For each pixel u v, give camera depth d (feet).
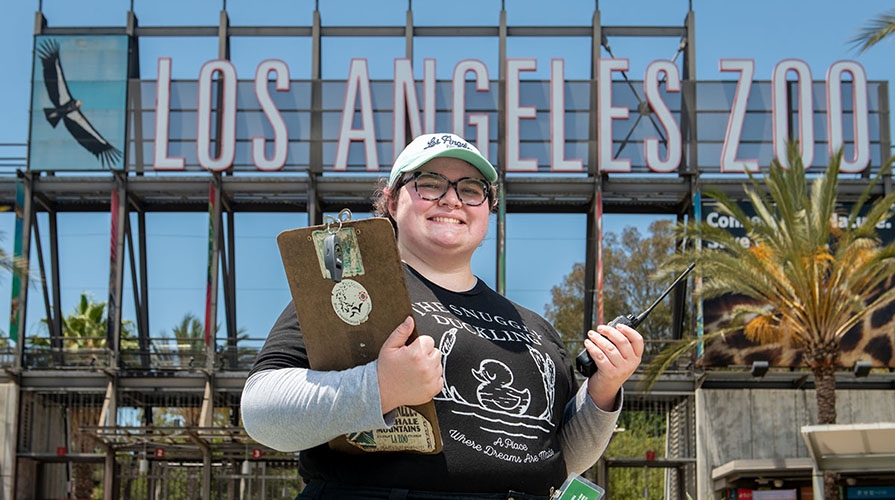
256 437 7.61
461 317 8.42
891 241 73.20
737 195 74.02
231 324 77.10
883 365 69.62
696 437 69.56
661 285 82.48
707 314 69.97
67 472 80.69
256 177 74.13
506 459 7.93
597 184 72.84
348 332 7.30
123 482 77.00
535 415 8.27
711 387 70.44
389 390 7.00
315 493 8.00
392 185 9.27
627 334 8.88
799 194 60.44
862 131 74.08
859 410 69.82
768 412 69.56
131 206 77.77
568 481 8.05
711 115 74.90
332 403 7.06
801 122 74.28
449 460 7.75
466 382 8.01
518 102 74.08
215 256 72.02
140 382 71.10
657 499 96.73
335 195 75.77
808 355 62.44
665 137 74.33
